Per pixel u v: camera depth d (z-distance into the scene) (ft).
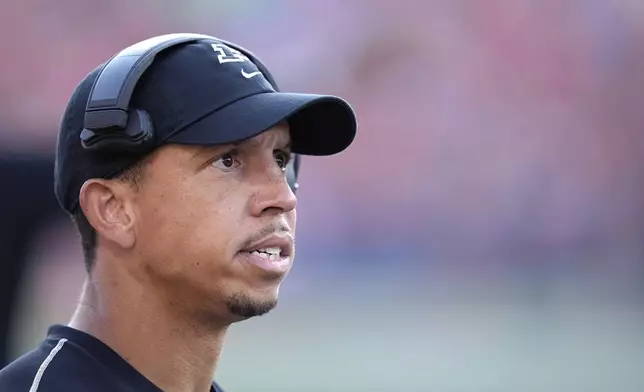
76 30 117.70
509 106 123.65
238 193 15.96
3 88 113.60
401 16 124.98
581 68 123.85
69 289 82.23
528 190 122.11
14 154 48.55
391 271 118.52
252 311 16.02
